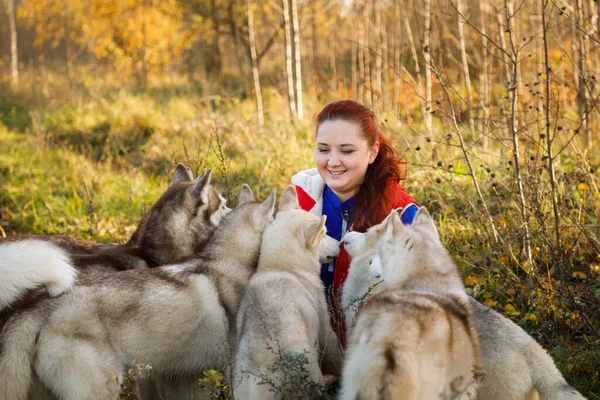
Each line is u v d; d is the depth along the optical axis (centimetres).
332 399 381
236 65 2886
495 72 1199
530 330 514
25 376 379
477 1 1384
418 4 1712
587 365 455
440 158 851
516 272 590
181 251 505
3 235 861
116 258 482
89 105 1716
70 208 966
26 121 1777
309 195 514
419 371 316
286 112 1466
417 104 1295
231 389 395
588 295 500
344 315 458
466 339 343
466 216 668
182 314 420
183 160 1095
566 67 1088
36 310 383
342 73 1795
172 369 428
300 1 2023
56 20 3136
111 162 1277
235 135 1193
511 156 779
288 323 390
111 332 395
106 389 386
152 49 2595
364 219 491
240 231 462
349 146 480
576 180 675
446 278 379
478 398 371
